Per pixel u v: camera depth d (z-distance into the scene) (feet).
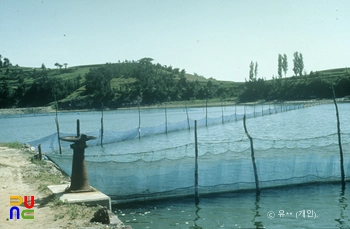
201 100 568.00
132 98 541.75
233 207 55.31
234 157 70.64
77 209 38.88
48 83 600.80
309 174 65.77
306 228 46.73
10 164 70.23
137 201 57.57
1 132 230.48
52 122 328.70
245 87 557.33
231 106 499.51
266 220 49.37
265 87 526.98
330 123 202.90
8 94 589.73
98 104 534.37
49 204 40.57
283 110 313.53
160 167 61.57
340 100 401.08
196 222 49.11
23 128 265.13
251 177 63.31
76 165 45.24
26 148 96.43
